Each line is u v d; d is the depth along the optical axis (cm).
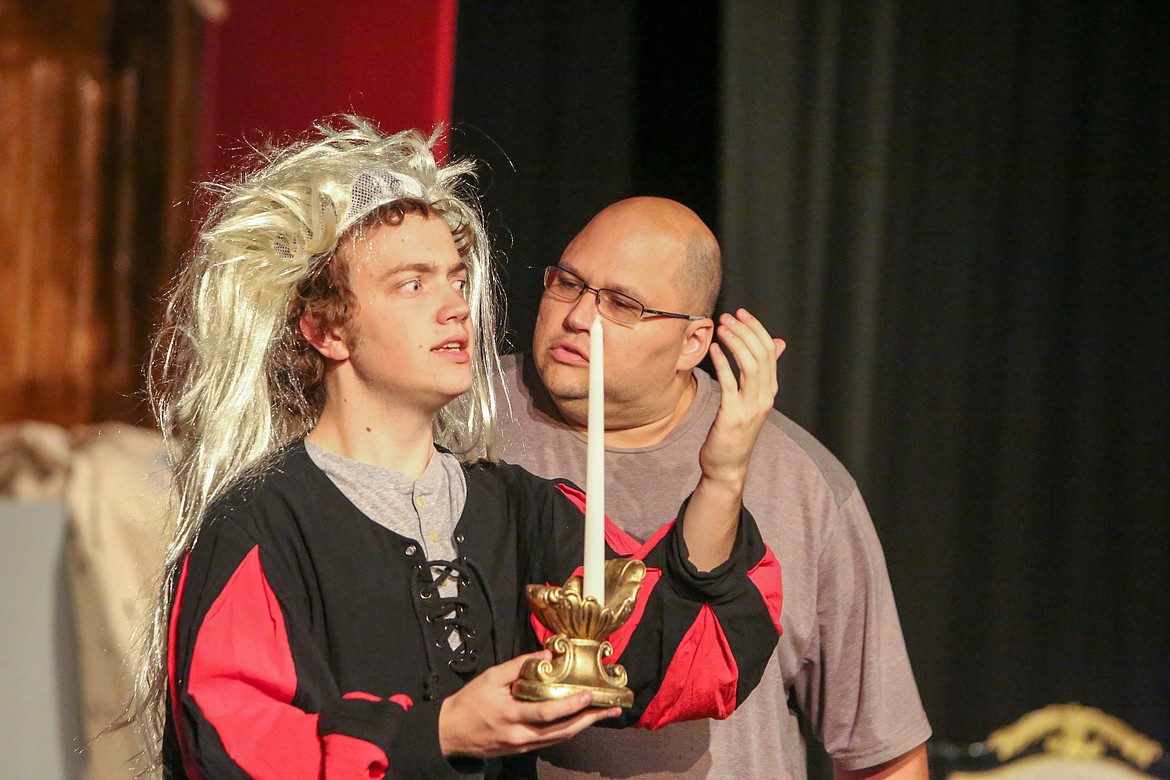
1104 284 1147
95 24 1069
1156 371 1170
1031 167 1124
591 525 344
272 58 962
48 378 1059
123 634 847
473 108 962
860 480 1053
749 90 998
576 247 560
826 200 1032
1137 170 1150
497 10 969
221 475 418
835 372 1048
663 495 566
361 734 345
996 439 1127
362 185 414
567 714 326
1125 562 1167
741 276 1003
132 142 1071
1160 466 1173
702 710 422
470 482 445
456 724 344
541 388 582
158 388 458
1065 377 1144
